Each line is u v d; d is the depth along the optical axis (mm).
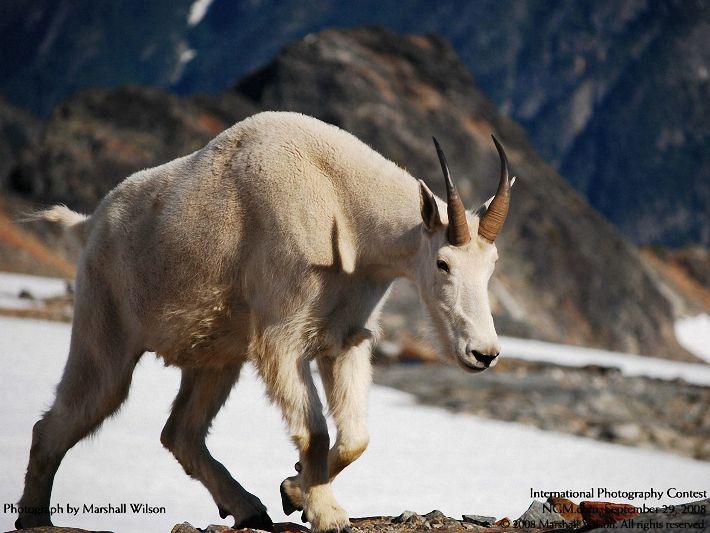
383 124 142125
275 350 12797
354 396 13078
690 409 49688
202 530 12766
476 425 37875
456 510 21422
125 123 133375
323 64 151000
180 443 14312
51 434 14680
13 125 182750
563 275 140500
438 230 12766
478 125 156000
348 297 13273
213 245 13328
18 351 39312
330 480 13008
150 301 13969
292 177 13117
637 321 143000
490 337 12242
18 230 103875
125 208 14531
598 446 36250
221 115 141750
